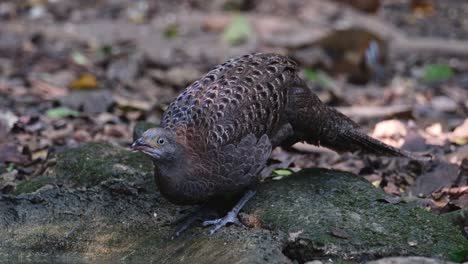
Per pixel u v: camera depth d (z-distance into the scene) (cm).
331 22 2275
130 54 1881
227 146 820
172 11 2311
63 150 1040
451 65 2036
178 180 805
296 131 916
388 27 2295
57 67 1698
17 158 1123
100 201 916
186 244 823
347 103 1672
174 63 1880
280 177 966
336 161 1147
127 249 852
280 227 812
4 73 1612
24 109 1380
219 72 868
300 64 1942
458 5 2564
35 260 842
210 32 2180
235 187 838
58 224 895
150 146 785
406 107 1492
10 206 911
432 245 781
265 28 2166
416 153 1112
